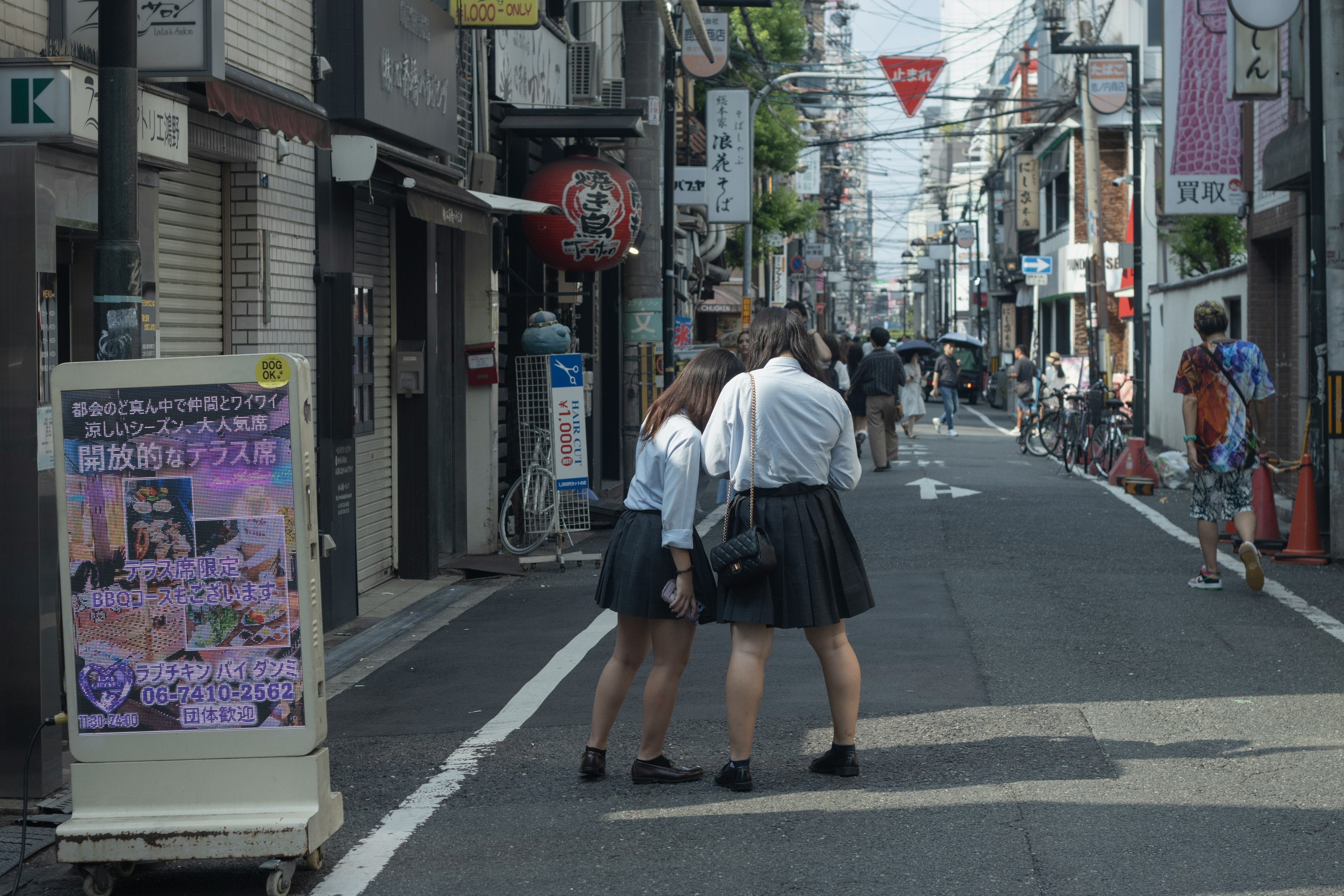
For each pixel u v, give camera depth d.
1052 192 45.34
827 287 86.38
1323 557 11.05
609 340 20.30
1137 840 4.75
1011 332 57.84
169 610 4.51
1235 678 7.20
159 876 4.76
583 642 8.69
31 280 5.42
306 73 9.44
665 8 15.88
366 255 11.03
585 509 12.96
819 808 5.20
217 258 8.58
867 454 23.84
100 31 5.07
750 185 26.48
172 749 4.51
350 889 4.50
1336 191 11.12
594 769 5.68
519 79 15.15
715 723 6.50
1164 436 25.31
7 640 5.49
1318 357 11.26
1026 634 8.38
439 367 12.77
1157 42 36.47
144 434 4.50
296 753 4.51
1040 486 17.59
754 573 5.32
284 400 4.48
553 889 4.45
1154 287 26.53
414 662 8.39
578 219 14.94
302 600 4.50
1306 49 14.12
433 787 5.66
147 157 6.49
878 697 6.91
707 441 5.57
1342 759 5.71
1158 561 11.27
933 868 4.53
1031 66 52.28
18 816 5.40
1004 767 5.67
